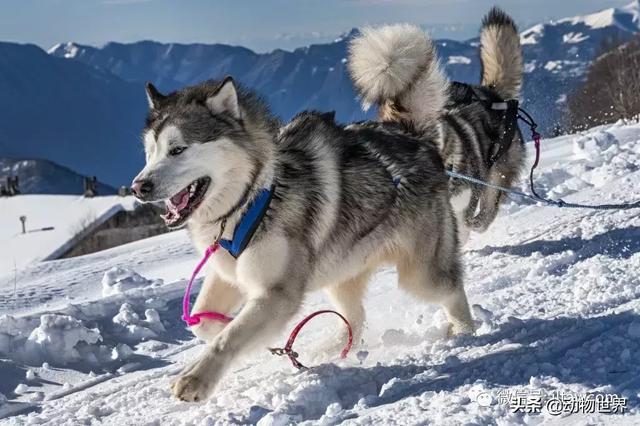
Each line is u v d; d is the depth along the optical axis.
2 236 39.34
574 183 12.12
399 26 6.72
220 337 5.14
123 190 43.50
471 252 9.35
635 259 7.54
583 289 6.81
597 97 34.59
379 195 5.89
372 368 5.50
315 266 5.68
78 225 38.06
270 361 6.26
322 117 6.02
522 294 7.15
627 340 5.00
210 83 5.64
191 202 5.28
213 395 5.55
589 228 9.27
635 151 13.59
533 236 9.55
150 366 6.73
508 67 10.75
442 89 6.75
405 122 6.69
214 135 5.26
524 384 4.67
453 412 4.36
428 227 6.18
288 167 5.51
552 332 5.68
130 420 5.26
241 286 5.64
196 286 8.93
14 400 6.09
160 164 5.16
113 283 9.95
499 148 9.77
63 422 5.41
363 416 4.49
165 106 5.51
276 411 4.74
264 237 5.36
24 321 7.46
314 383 5.16
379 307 7.52
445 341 5.91
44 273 15.21
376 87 6.69
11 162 133.50
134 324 7.61
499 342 5.66
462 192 9.12
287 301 5.38
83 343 7.04
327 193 5.62
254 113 5.55
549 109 34.69
